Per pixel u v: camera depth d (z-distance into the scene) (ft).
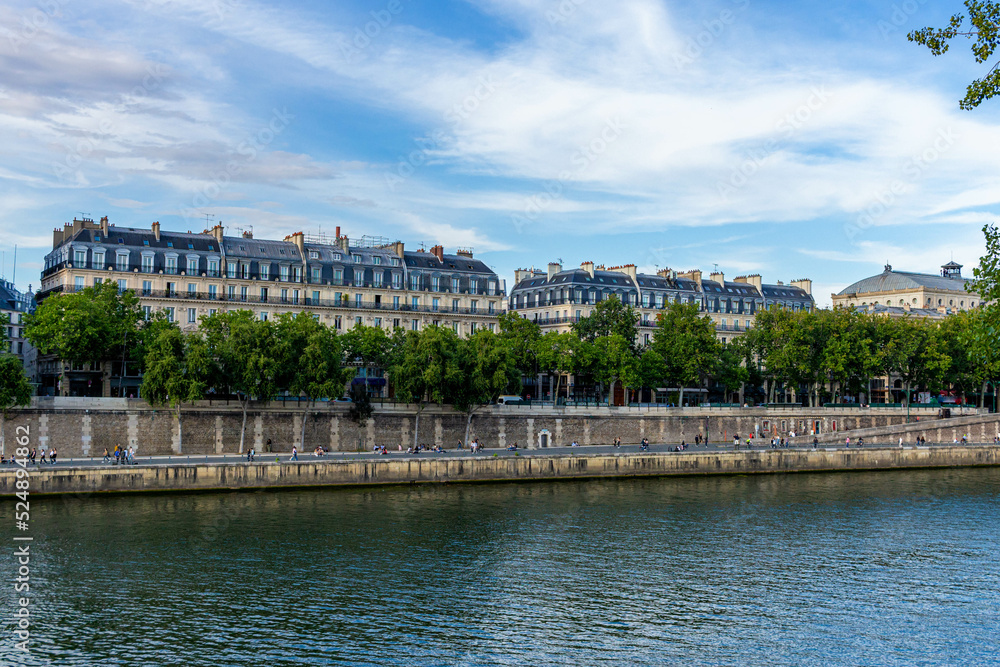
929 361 475.31
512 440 387.75
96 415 315.17
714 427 437.17
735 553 229.45
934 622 179.11
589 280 514.27
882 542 243.19
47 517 247.29
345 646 162.30
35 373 435.53
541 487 321.73
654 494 312.71
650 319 520.42
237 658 155.84
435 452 347.56
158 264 395.14
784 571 213.46
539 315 527.40
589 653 161.27
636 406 419.95
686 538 244.42
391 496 293.23
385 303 442.91
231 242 421.18
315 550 221.87
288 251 431.02
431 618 177.17
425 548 226.99
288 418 343.67
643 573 209.97
